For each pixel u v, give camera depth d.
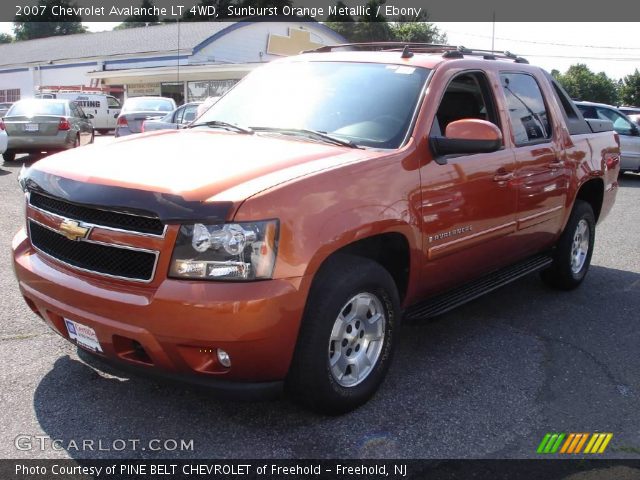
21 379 3.79
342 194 3.30
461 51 4.69
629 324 5.20
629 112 18.06
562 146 5.34
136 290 3.03
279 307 2.97
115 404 3.55
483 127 3.75
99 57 34.94
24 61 40.34
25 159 16.39
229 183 3.07
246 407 3.58
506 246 4.75
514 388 3.96
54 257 3.38
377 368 3.65
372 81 4.27
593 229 6.15
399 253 3.83
